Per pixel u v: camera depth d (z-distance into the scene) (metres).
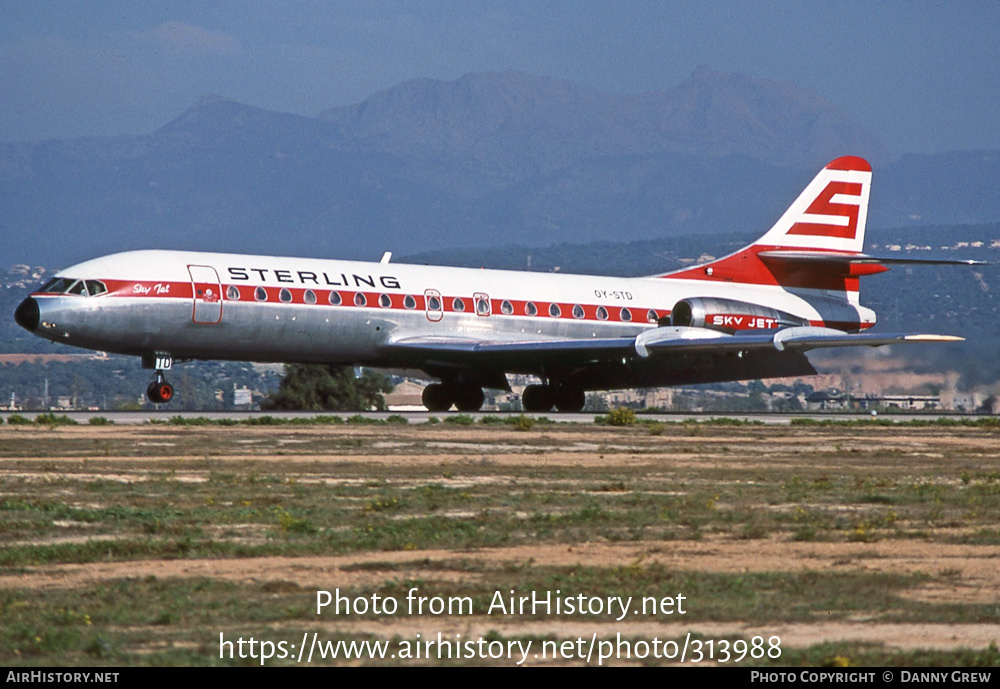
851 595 36.59
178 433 89.69
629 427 104.88
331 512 51.88
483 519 50.00
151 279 103.12
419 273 118.31
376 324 113.12
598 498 57.00
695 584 37.91
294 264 111.12
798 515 51.34
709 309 127.06
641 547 44.53
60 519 49.41
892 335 116.31
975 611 34.78
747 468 71.62
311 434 89.88
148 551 42.78
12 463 68.88
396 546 44.16
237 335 106.81
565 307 125.31
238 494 57.09
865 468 72.88
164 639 31.86
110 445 79.38
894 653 30.56
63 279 102.12
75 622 33.28
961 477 67.62
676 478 65.56
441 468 68.62
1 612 34.16
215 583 38.00
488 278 122.56
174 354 106.81
